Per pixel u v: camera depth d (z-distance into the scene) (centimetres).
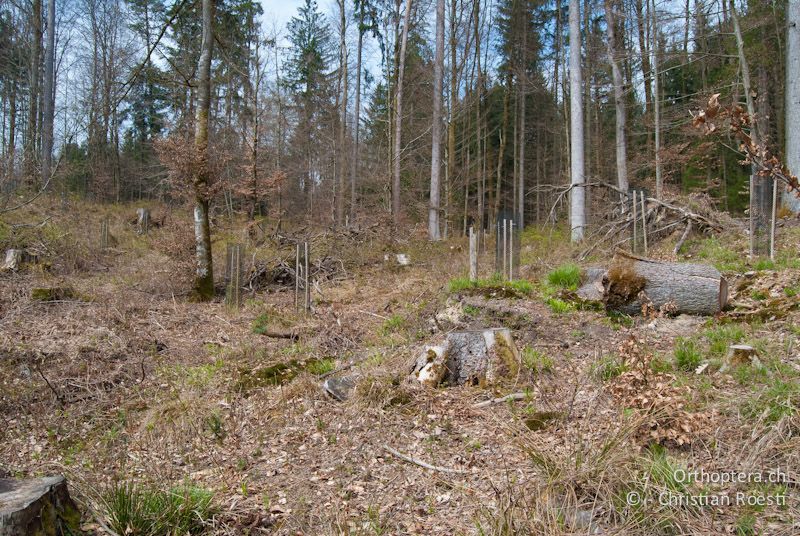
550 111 2862
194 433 459
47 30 2116
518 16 2517
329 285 1168
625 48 1756
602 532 261
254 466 399
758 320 561
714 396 405
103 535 281
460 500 327
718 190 1989
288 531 305
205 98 1064
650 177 2073
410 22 2027
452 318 688
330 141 2448
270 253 1427
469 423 435
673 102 2358
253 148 1800
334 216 2212
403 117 1967
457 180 2288
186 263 1102
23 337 674
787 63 1141
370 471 377
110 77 1972
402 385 502
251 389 560
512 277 888
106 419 502
